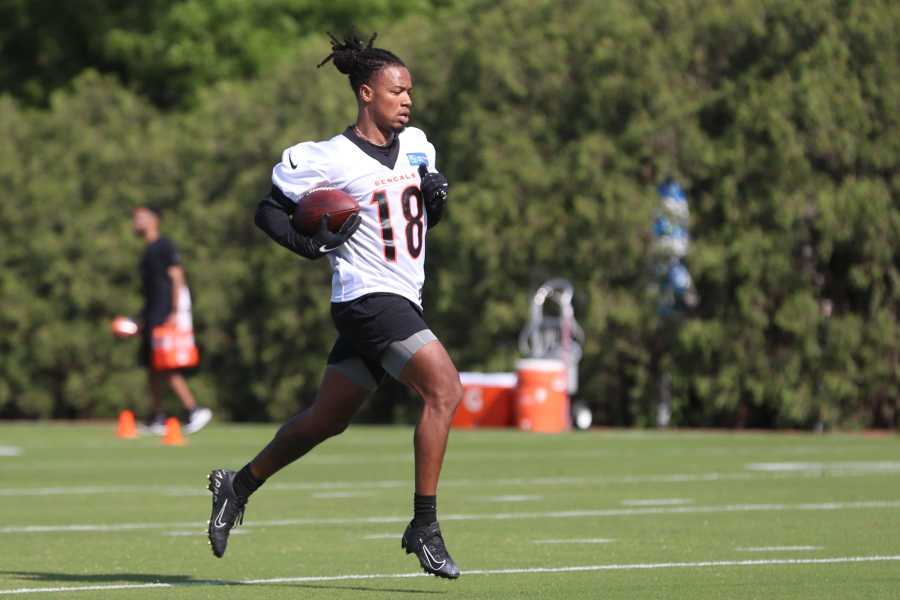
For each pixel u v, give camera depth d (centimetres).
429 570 2652
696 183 9150
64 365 10300
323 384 2767
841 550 3400
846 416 9025
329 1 14250
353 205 2670
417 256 2731
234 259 10181
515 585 2845
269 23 14275
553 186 9238
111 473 5706
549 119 9406
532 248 9250
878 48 8819
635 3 9225
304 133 9994
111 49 14362
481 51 9469
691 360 9075
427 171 2784
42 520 4122
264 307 10131
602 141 9044
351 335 2706
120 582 2917
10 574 3039
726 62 9081
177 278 7638
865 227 8769
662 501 4638
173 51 13925
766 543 3541
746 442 7688
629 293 9075
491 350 9475
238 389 10312
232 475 2850
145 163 10475
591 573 3012
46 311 10262
